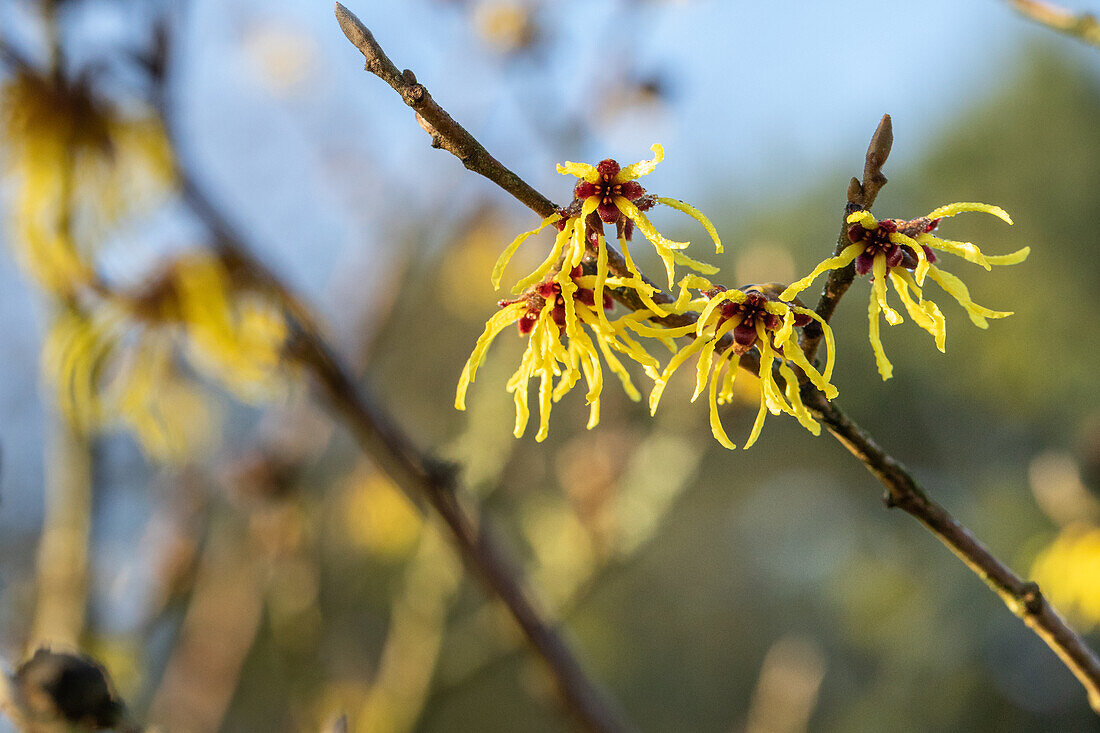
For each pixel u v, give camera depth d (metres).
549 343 0.37
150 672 0.70
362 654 0.73
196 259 0.47
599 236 0.36
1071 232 2.17
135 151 0.48
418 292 0.75
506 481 0.68
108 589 0.61
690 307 0.37
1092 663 0.37
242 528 0.66
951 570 1.70
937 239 0.36
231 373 0.48
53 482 0.53
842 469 2.16
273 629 0.65
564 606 0.62
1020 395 2.02
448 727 1.21
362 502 0.74
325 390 0.47
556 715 0.46
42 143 0.47
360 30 0.36
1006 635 1.63
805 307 0.37
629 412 0.68
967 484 2.03
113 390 0.48
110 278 0.48
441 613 0.59
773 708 0.55
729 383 0.37
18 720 0.35
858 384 2.23
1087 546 0.81
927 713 1.55
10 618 0.58
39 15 0.47
